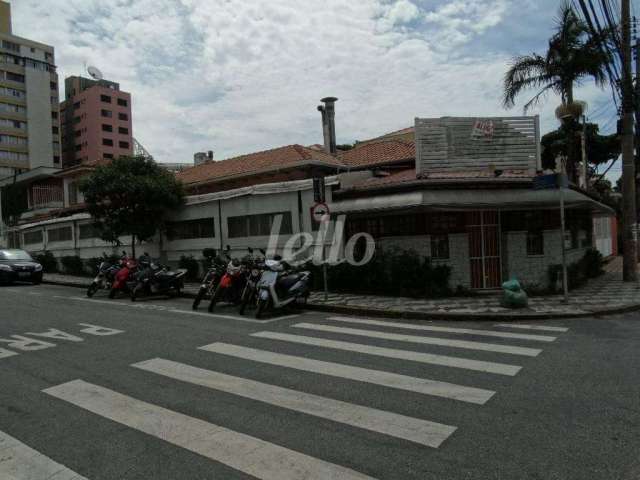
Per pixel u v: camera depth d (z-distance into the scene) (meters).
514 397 4.96
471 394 5.08
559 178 10.54
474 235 12.80
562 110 19.39
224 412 4.77
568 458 3.63
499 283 12.92
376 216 13.20
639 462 3.54
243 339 8.08
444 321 9.61
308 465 3.64
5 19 78.19
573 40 18.34
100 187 16.98
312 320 9.91
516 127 12.90
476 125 12.76
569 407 4.64
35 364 6.78
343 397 5.10
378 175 15.22
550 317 9.48
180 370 6.27
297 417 4.59
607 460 3.59
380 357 6.70
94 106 80.12
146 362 6.71
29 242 29.14
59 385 5.79
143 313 11.22
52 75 78.94
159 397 5.26
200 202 17.56
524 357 6.53
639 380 5.39
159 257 19.64
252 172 17.39
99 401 5.19
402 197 12.08
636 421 4.27
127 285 14.45
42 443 4.19
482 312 9.78
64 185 30.95
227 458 3.79
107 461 3.82
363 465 3.62
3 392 5.59
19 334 8.98
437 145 12.68
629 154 14.56
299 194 14.62
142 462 3.78
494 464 3.57
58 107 79.69
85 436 4.30
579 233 17.14
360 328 8.93
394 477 3.43
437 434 4.12
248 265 11.63
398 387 5.38
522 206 12.39
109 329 9.24
